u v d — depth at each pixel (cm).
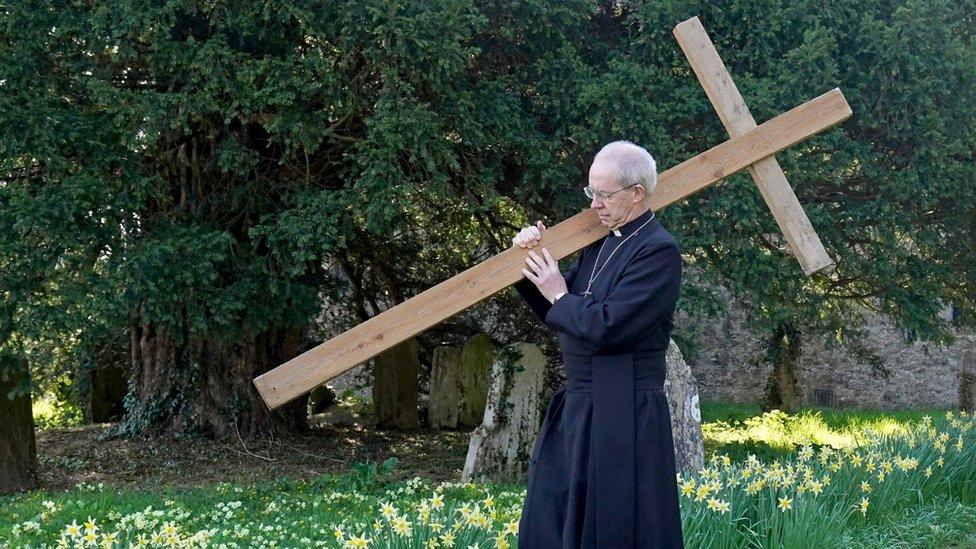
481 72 835
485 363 1285
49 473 907
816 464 599
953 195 852
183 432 1055
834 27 827
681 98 802
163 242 764
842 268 926
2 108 696
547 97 815
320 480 777
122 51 727
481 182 825
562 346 328
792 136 349
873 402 1762
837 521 504
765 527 474
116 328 855
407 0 724
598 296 312
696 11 814
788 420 1334
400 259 1205
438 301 335
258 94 723
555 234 329
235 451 1015
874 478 578
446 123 791
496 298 1295
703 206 805
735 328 1783
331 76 734
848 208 873
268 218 836
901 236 903
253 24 733
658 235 312
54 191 712
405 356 1270
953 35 903
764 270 813
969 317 1048
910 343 980
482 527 423
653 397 312
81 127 723
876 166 848
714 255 846
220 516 629
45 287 746
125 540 520
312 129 757
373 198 750
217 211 891
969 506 609
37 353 888
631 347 312
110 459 970
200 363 1055
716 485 484
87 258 746
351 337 335
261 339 1074
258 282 839
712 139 817
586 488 310
